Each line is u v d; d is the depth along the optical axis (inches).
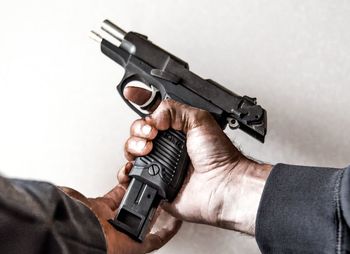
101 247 22.5
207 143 32.0
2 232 16.7
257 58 38.4
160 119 32.0
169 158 32.1
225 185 32.7
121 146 39.4
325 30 37.8
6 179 16.7
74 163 39.8
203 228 38.9
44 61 39.8
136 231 31.9
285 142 38.8
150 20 39.0
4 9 40.0
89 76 39.4
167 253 39.6
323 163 38.6
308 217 26.3
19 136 40.1
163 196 32.3
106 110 39.4
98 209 33.9
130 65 33.4
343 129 38.2
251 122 32.4
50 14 39.6
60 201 19.6
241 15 38.2
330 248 25.5
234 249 38.9
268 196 27.7
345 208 25.0
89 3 39.3
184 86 33.0
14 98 40.1
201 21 38.5
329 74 38.0
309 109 38.3
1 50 40.0
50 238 18.5
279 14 37.9
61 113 39.8
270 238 27.5
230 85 38.8
